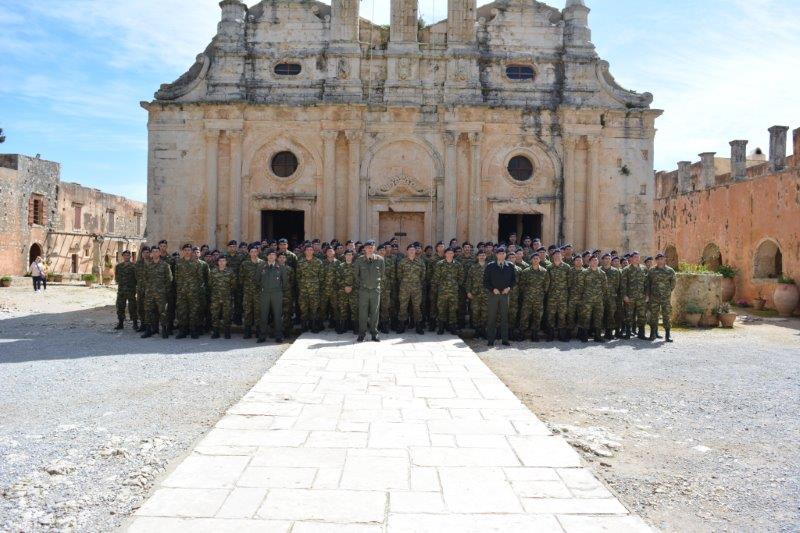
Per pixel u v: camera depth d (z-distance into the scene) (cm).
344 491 612
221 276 1608
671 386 1146
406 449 734
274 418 851
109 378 1134
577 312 1683
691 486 680
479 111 2283
